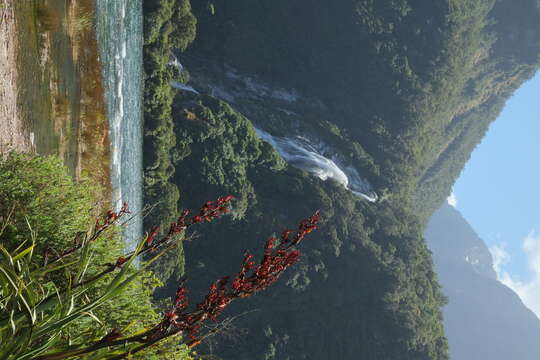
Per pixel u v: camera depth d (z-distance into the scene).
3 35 11.39
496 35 179.12
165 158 57.16
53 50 15.54
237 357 81.31
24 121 12.42
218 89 109.31
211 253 80.69
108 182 22.80
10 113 11.49
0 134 10.78
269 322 86.94
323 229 93.25
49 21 15.02
